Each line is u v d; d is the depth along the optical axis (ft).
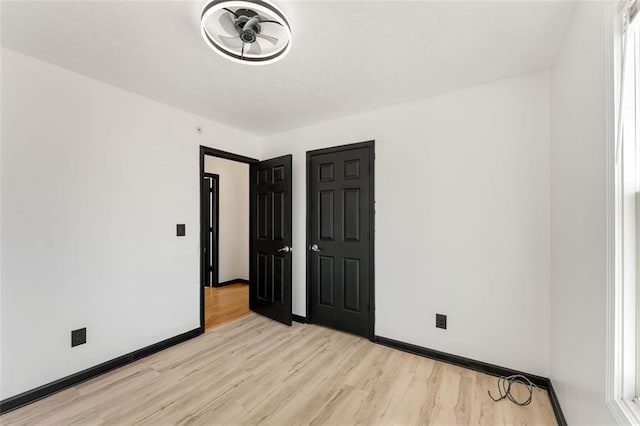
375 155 9.07
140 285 8.02
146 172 8.21
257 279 11.73
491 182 7.18
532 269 6.66
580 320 4.41
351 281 9.59
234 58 5.53
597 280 3.82
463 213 7.54
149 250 8.25
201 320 9.62
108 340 7.32
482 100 7.32
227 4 4.21
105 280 7.29
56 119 6.50
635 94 3.31
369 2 4.48
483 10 4.69
